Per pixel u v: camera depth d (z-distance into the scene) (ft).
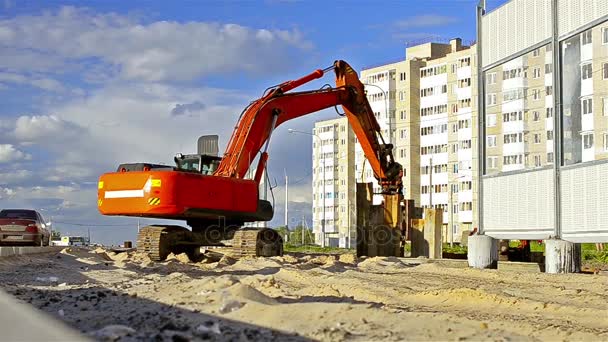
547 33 61.52
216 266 68.28
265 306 29.60
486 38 70.79
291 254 100.42
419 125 312.29
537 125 69.46
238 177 79.15
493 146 72.43
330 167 365.20
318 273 57.72
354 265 73.46
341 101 88.89
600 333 28.30
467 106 291.58
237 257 80.69
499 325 29.32
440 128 304.50
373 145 91.15
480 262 67.51
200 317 28.94
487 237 67.72
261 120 81.30
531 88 69.21
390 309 31.14
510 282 50.31
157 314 30.09
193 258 87.71
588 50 57.52
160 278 51.83
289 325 26.48
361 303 33.78
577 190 57.16
